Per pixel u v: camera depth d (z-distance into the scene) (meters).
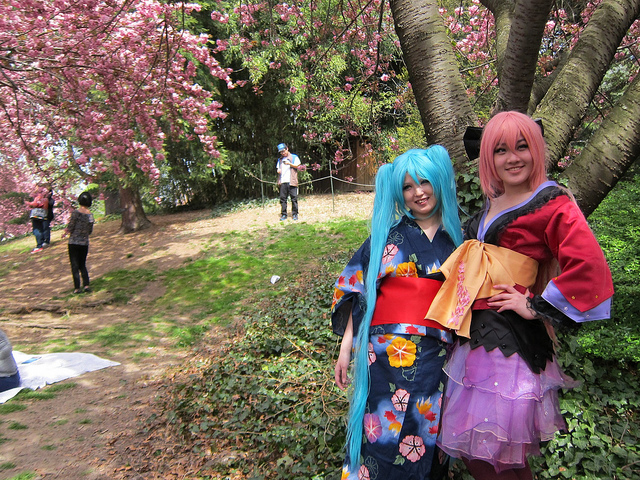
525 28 2.77
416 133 10.79
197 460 3.50
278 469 3.04
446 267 1.96
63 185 10.38
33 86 8.23
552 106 3.17
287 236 10.66
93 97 8.51
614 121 2.96
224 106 15.74
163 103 7.80
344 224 10.94
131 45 7.13
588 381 3.14
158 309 8.02
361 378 2.05
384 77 8.38
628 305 3.47
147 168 8.75
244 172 15.85
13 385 5.03
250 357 5.04
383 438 1.95
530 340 1.79
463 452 1.77
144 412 4.46
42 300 9.12
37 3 6.37
